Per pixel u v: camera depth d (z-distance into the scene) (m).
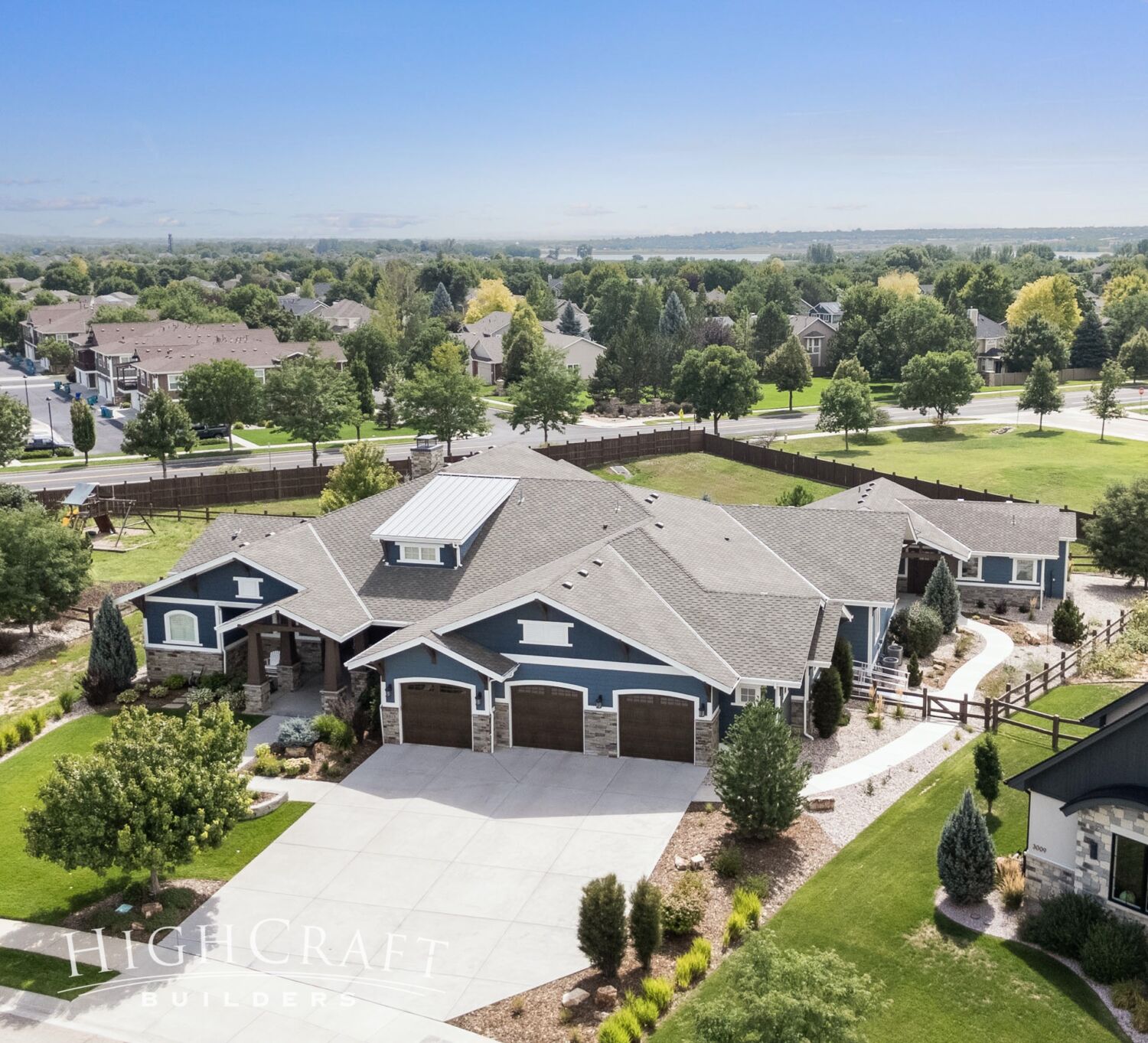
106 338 127.25
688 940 22.94
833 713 32.72
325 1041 20.08
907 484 70.81
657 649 30.70
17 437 80.25
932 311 136.75
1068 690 36.59
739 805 26.27
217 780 24.73
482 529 39.47
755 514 43.47
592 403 117.38
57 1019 20.83
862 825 27.53
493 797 29.72
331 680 35.69
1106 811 21.39
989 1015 20.08
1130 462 82.62
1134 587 52.28
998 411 110.25
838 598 37.75
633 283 196.75
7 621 47.34
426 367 127.31
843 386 92.56
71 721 36.97
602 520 39.19
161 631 39.34
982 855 23.12
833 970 17.64
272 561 37.84
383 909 24.50
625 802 29.17
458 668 32.38
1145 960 20.62
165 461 79.19
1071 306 157.25
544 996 21.28
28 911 24.91
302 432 81.81
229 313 174.75
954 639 43.59
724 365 95.12
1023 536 48.50
